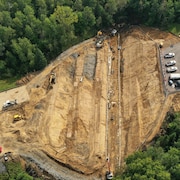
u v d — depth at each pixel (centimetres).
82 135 11638
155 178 8512
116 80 13788
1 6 14125
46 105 12269
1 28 13238
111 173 10631
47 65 13775
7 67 13525
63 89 12938
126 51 14650
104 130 12050
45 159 10762
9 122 11856
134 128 11688
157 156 9500
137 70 13550
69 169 10644
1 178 9838
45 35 13862
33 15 13900
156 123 11369
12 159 10612
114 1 14962
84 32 15000
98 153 11225
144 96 12456
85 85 13162
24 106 12325
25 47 13225
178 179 8644
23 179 9606
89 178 10531
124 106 12712
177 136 10356
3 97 12769
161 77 12631
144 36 14762
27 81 13200
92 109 12550
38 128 11538
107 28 15675
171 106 11588
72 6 14938
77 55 14300
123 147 11500
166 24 14975
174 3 14875
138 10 15275
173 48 13725
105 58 14500
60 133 11625
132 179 8712
